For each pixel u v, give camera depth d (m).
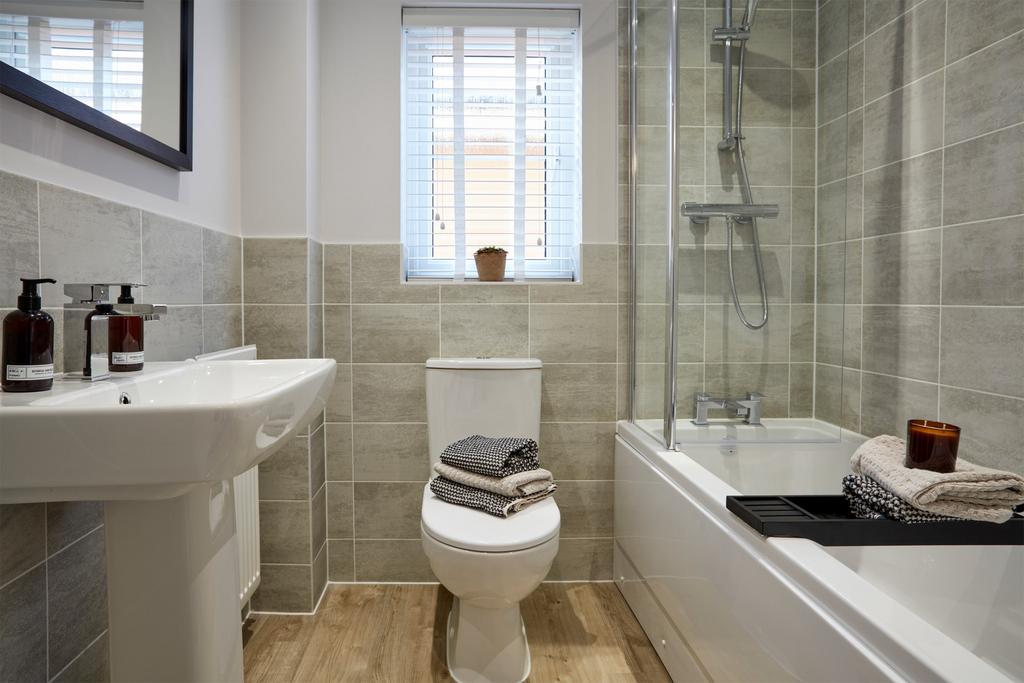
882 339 1.90
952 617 1.11
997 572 1.13
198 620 1.00
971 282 1.56
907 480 1.14
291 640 1.81
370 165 2.17
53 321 0.96
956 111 1.61
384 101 2.18
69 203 1.11
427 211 2.37
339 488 2.19
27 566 0.99
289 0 1.98
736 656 1.18
